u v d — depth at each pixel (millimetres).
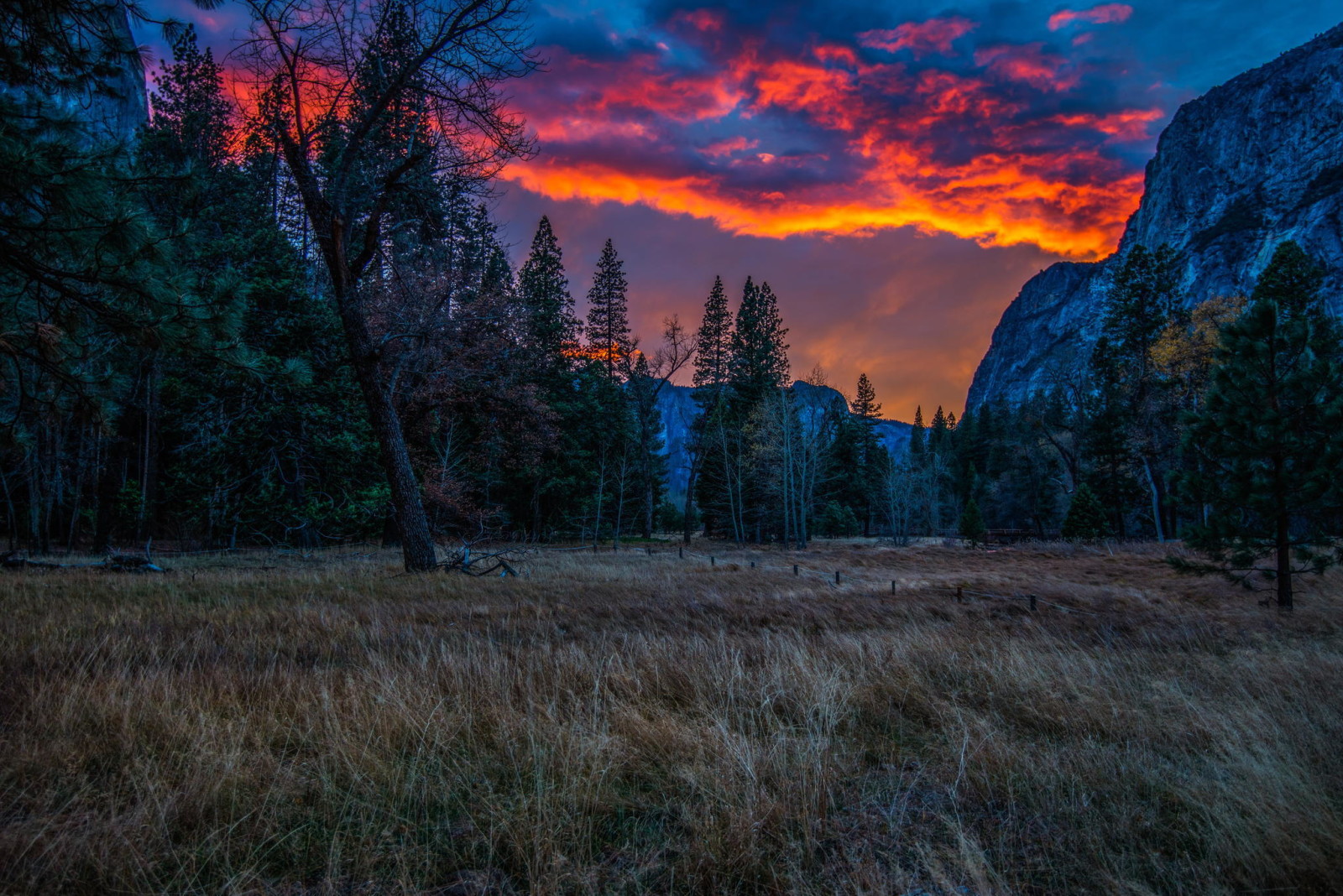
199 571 13234
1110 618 10258
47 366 5488
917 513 63156
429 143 13867
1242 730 4078
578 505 39812
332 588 10984
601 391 42938
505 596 10867
